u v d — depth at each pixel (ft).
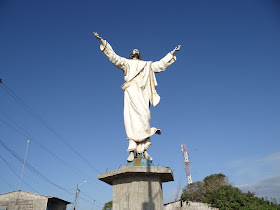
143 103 53.06
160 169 44.80
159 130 51.37
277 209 186.60
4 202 160.66
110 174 45.39
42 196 162.09
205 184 244.22
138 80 55.36
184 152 285.43
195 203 185.37
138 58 60.64
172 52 58.23
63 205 186.91
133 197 43.55
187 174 272.31
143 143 50.90
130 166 43.98
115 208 44.93
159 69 58.75
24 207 158.10
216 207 182.70
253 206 180.55
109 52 53.72
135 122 51.37
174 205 189.16
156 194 44.91
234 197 184.34
